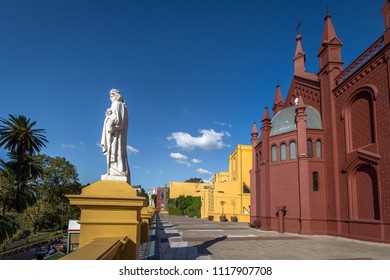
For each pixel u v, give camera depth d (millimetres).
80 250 3191
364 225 19422
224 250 14766
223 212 48156
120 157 5398
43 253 28938
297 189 25062
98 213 4695
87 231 4629
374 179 19172
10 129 38781
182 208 71188
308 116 26516
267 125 28844
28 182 44781
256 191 32781
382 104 18203
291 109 28828
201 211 58438
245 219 44438
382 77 18328
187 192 80625
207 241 18656
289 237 21734
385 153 17750
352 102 21922
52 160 50438
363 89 20188
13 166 40562
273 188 27266
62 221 50781
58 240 40719
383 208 17750
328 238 21281
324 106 25375
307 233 23406
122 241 4254
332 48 24906
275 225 26531
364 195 20125
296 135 25812
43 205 46312
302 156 24766
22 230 43656
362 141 20609
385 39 18141
